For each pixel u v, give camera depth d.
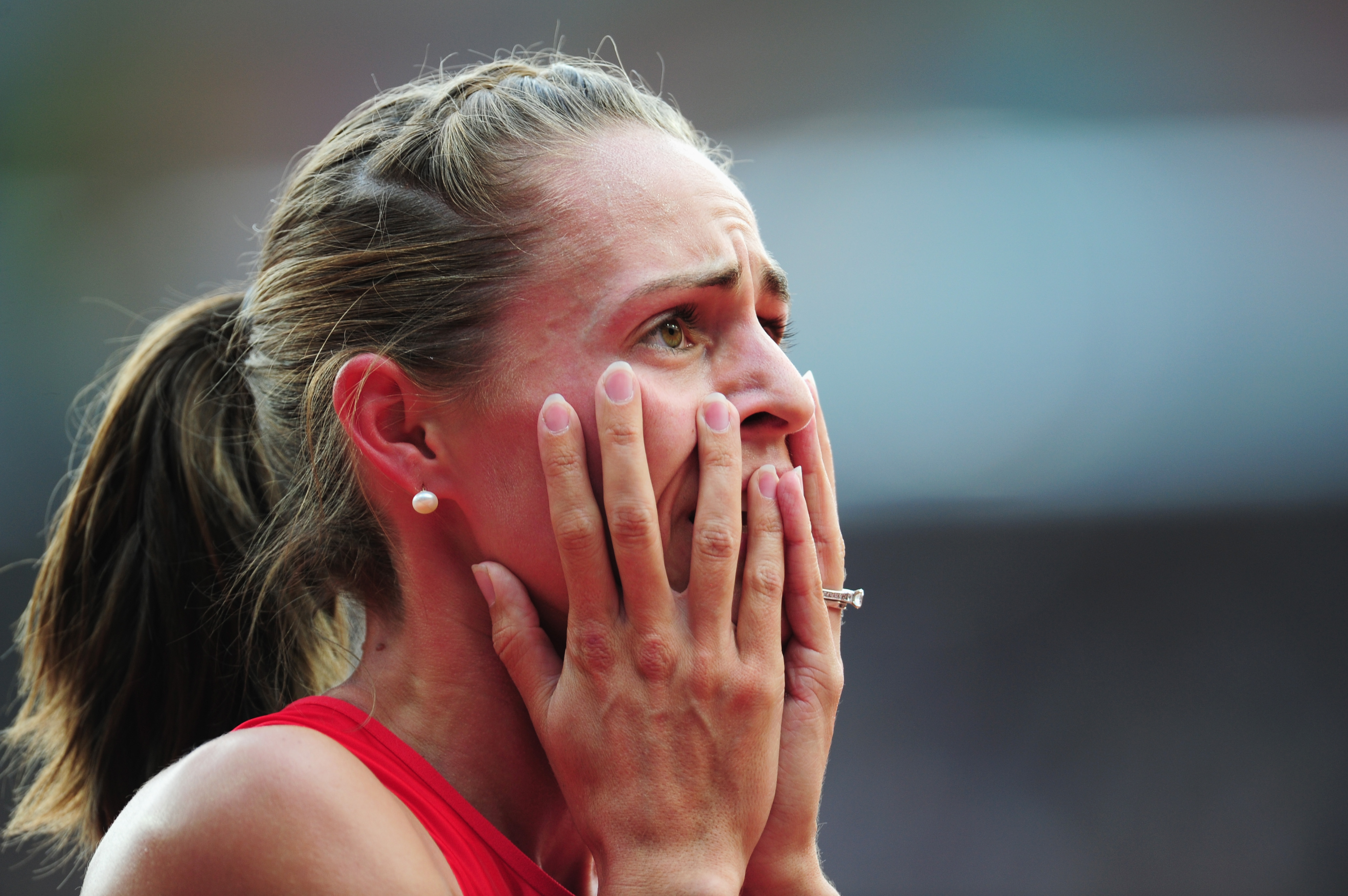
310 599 5.23
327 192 4.54
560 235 4.08
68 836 6.10
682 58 32.06
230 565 5.64
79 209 29.14
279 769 3.62
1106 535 25.78
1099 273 29.84
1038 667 22.67
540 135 4.27
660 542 4.01
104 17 29.34
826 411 28.89
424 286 4.19
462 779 4.25
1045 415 28.62
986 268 30.20
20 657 19.83
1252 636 23.55
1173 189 30.70
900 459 28.02
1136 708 21.59
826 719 4.39
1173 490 26.81
